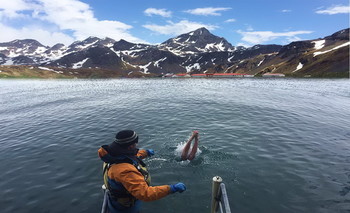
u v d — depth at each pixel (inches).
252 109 941.2
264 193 297.6
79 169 378.6
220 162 394.9
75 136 574.2
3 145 520.7
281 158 408.8
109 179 179.8
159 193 158.4
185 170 366.6
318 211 260.7
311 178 335.0
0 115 930.7
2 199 296.0
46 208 276.2
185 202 281.3
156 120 738.8
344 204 271.6
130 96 1592.0
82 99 1440.7
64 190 314.7
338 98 1423.5
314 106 1044.5
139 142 514.3
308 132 578.2
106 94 1792.6
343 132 578.9
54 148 487.5
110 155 169.9
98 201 288.2
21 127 700.0
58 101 1355.8
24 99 1517.0
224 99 1338.6
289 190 303.6
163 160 406.9
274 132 579.2
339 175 343.0
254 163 388.8
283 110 917.8
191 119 747.4
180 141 518.3
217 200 210.5
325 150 446.3
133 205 197.8
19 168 389.1
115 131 612.4
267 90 2116.1
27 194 306.8
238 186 315.9
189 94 1707.7
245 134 562.6
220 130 603.2
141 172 180.9
